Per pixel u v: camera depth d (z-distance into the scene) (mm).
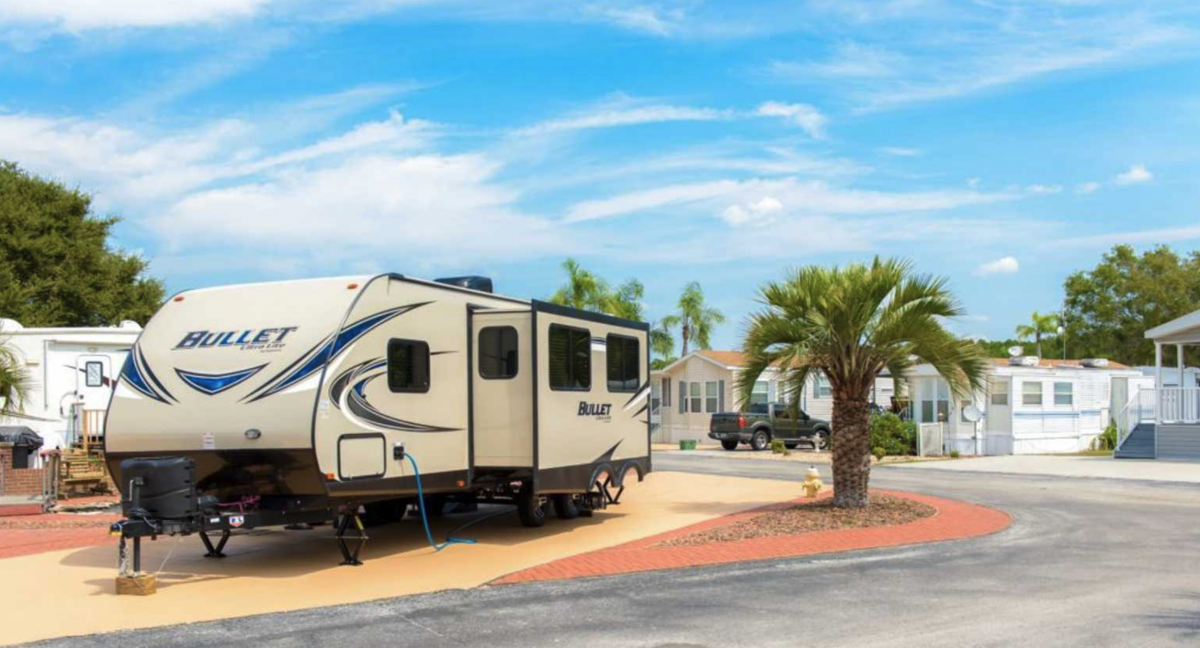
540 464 11656
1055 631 7270
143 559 10820
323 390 9461
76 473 16656
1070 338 56531
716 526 12867
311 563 10547
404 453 10547
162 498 9000
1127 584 9086
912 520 13211
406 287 10773
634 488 18219
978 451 30266
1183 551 11086
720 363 35719
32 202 37469
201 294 10836
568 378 12461
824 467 24000
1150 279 53719
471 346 11867
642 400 14758
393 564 10461
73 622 7867
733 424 31250
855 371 13641
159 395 10031
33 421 17891
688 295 47438
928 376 30906
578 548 11438
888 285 13297
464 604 8445
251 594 8961
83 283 37344
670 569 9984
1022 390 30328
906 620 7660
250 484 10062
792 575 9625
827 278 13430
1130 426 28781
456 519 13977
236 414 9586
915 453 29281
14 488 16375
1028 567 10016
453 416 11438
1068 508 15344
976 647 6840
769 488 18172
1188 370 33875
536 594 8836
